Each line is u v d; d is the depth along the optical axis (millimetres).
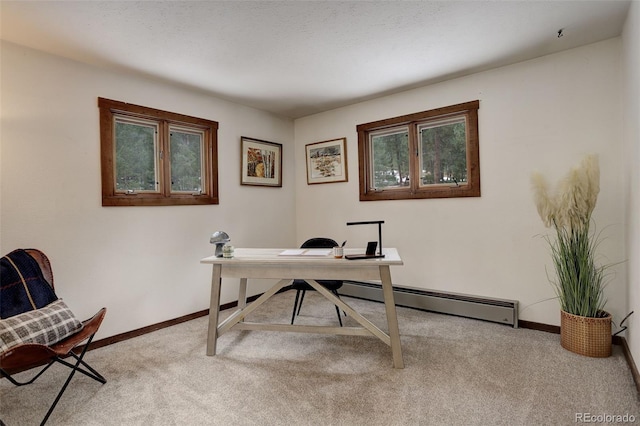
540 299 2869
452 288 3369
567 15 2197
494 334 2779
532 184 2559
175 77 3098
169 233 3254
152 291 3105
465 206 3264
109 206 2830
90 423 1722
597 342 2301
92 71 2760
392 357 2383
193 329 3111
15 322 1824
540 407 1767
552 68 2766
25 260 2162
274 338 2812
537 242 2875
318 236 4449
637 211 1994
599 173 2414
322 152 4367
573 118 2688
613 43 2516
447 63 2914
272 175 4352
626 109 2309
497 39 2508
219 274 2527
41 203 2475
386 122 3756
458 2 2033
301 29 2303
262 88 3449
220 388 2031
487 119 3100
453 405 1803
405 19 2209
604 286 2551
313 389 1995
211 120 3654
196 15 2098
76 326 2047
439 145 3486
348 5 2037
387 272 2244
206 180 3662
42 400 1935
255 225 4133
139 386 2072
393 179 3859
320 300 3965
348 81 3301
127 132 3043
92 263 2729
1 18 2070
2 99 2322
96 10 2014
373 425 1656
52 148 2533
